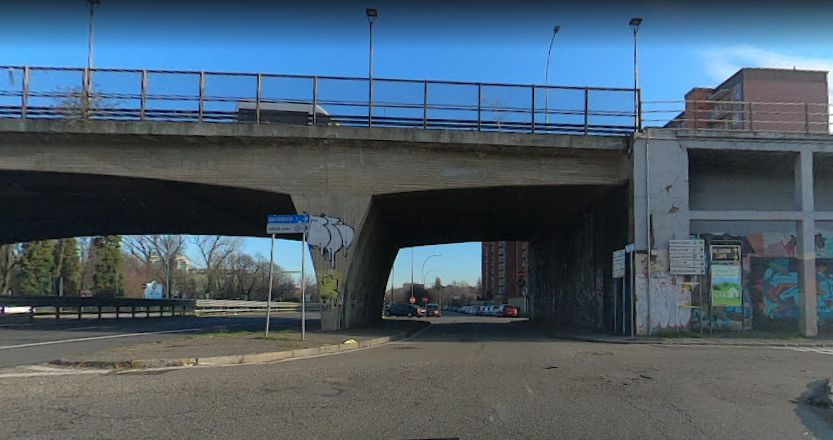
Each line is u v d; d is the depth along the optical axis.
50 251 63.03
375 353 15.73
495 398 8.99
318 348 15.63
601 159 23.39
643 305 22.02
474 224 34.09
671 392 9.63
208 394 9.17
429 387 9.92
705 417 7.86
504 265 134.75
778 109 34.16
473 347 17.72
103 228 36.62
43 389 9.55
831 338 21.38
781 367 12.97
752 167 25.23
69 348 15.59
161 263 87.12
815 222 23.98
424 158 22.88
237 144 22.56
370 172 22.72
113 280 72.88
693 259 22.17
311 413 7.88
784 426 7.44
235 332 20.89
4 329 23.09
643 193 22.45
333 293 22.42
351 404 8.48
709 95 38.72
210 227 35.69
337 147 22.72
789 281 23.20
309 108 22.67
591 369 12.32
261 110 22.52
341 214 22.56
